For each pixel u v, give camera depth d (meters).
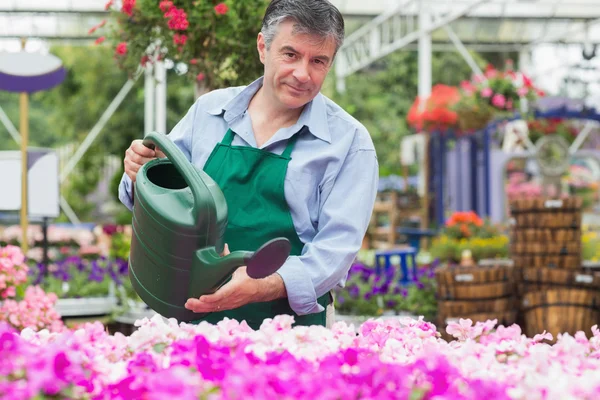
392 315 4.64
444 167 10.99
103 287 5.06
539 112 10.40
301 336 1.39
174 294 1.58
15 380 1.12
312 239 1.85
